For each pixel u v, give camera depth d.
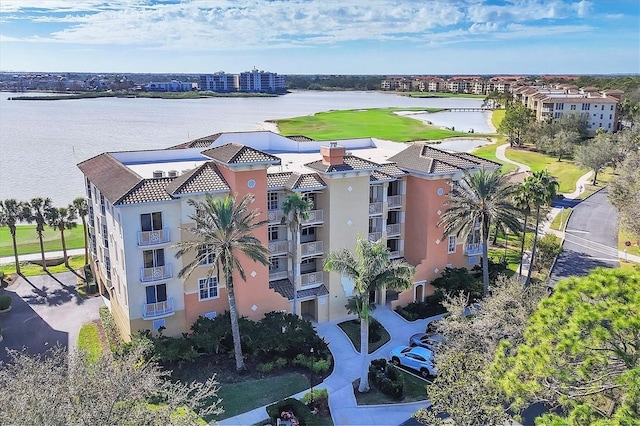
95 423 18.97
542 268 54.59
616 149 93.69
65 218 56.62
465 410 22.25
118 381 20.70
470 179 43.47
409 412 31.88
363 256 33.25
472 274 48.66
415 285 46.84
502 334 29.55
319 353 37.47
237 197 37.69
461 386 23.11
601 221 72.44
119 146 141.62
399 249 49.19
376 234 46.41
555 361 19.19
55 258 60.56
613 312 18.02
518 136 134.00
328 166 42.16
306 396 32.19
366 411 31.91
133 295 36.22
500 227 43.69
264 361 36.53
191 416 21.72
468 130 171.88
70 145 143.00
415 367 36.16
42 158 124.00
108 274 42.72
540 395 20.42
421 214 47.00
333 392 33.91
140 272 36.00
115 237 38.22
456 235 48.59
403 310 45.69
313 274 43.53
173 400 22.16
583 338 18.52
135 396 20.66
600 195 87.19
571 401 19.33
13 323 43.62
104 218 41.50
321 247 43.53
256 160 37.53
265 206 39.19
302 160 50.78
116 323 41.69
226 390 33.31
